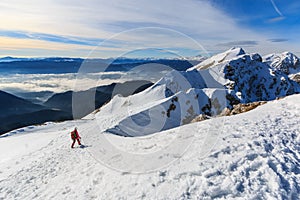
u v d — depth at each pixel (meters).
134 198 5.78
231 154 6.92
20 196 7.91
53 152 13.08
